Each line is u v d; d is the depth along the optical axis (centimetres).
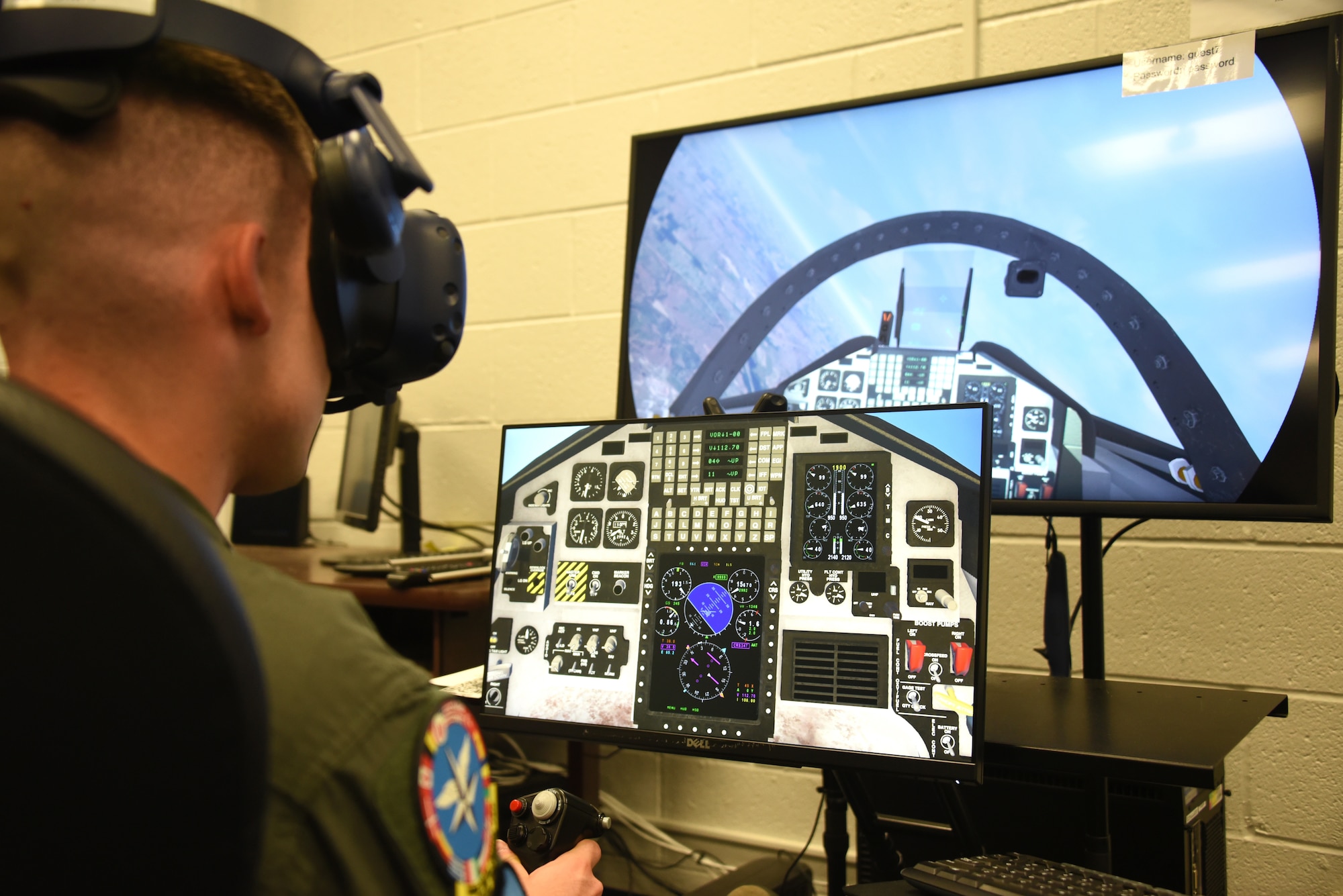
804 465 89
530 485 102
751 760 84
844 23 184
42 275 41
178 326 42
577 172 212
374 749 39
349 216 50
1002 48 170
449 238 68
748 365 148
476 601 155
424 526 214
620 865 197
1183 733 85
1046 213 128
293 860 37
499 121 222
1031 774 106
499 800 174
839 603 84
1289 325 112
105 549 30
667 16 202
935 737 78
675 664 90
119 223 41
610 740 90
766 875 143
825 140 146
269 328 46
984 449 82
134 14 40
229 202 44
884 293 139
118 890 34
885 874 111
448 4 228
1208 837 108
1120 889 74
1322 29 111
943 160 136
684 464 95
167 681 31
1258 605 152
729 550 90
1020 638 165
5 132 40
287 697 38
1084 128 126
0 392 30
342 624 42
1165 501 116
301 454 51
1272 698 102
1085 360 124
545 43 216
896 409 87
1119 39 161
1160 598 157
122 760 32
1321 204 111
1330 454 108
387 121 53
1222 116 117
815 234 145
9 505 30
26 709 32
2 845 33
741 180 152
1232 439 114
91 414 41
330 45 245
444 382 227
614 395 206
